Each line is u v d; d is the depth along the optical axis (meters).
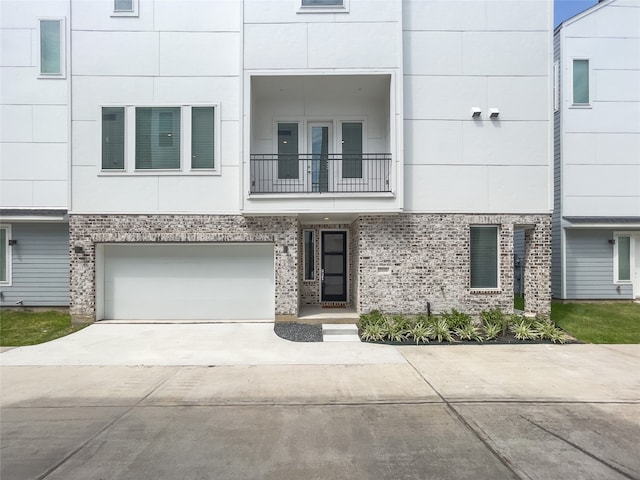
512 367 6.02
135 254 9.56
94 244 9.23
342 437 3.80
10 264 10.75
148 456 3.46
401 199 8.91
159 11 9.26
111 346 7.36
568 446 3.63
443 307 9.26
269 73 8.91
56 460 3.41
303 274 11.23
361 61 8.95
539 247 9.33
